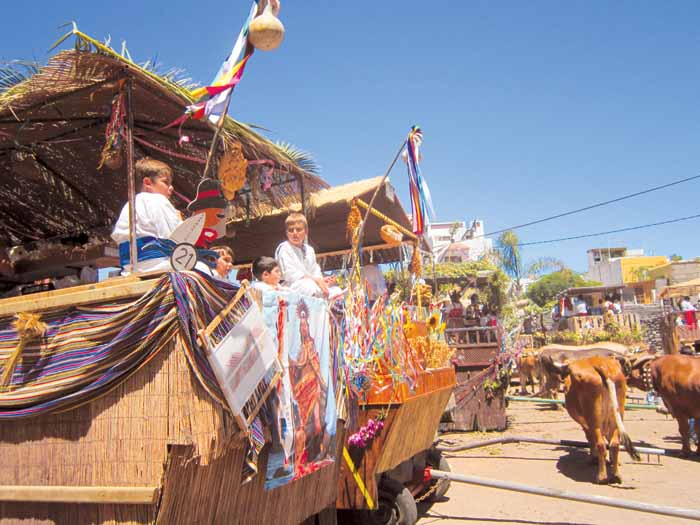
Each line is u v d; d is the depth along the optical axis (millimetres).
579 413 8750
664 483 8188
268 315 3414
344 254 9406
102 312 2904
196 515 2912
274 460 3432
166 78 4383
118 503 2734
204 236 4055
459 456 10805
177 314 2756
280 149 5633
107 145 4047
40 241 7488
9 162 5781
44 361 2988
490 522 6645
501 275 18141
